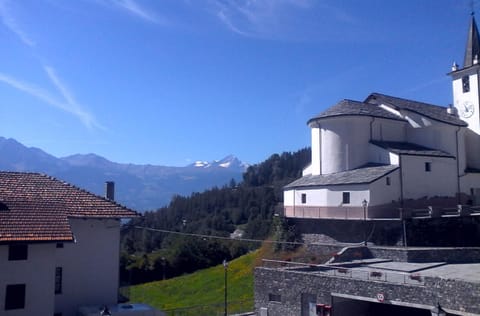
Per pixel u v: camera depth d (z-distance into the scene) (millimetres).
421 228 39344
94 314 28062
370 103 55344
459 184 48219
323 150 49594
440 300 27016
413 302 28109
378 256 38906
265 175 189125
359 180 42625
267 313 36062
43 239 26125
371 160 47562
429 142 49844
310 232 45688
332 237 43688
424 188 45312
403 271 33156
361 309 33531
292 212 47656
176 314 40844
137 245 102500
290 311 34531
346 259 38844
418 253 36938
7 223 26531
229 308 41688
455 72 54250
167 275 69188
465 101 53312
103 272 31344
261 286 36781
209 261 72812
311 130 52000
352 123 48031
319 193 46156
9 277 25719
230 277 54875
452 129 48781
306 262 40750
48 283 26688
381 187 42281
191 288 55125
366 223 41219
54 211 29016
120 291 34375
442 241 39688
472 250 38344
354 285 30953
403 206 43250
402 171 43969
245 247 77812
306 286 33719
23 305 26016
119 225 32250
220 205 157250
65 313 29875
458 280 26344
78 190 34156
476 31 54219
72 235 27250
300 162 185500
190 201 168125
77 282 30422
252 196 153125
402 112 51969
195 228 124625
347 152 47844
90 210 31453
